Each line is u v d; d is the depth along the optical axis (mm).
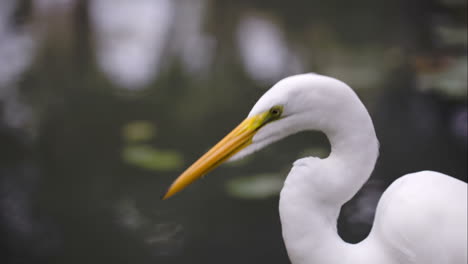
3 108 10148
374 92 10141
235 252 6836
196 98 10641
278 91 3383
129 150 8984
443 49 11391
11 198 7898
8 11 13898
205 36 13094
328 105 3350
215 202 7809
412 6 13047
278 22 13594
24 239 7102
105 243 7062
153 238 7109
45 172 8469
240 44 12570
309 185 3420
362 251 3578
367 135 3396
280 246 6926
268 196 7832
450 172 8070
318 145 9117
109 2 14906
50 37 12867
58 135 9438
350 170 3428
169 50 12516
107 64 11906
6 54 12078
